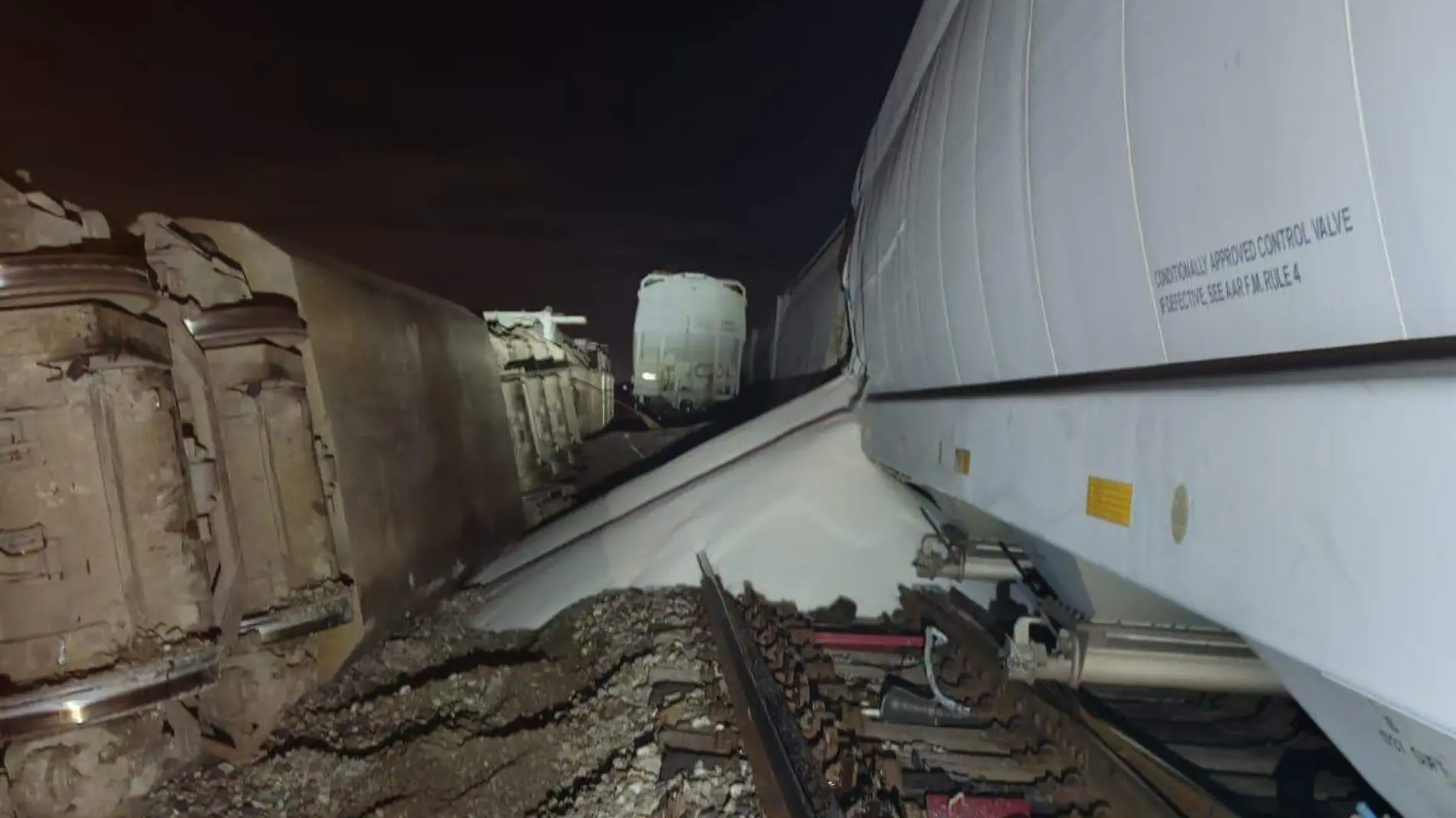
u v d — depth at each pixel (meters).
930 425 5.79
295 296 6.35
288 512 5.77
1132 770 4.28
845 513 8.57
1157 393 2.86
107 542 4.21
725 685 5.97
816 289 13.93
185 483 4.55
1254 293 2.43
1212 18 2.52
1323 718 2.80
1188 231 2.71
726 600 7.40
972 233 4.67
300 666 5.84
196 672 4.49
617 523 8.84
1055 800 4.65
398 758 5.22
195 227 6.29
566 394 18.86
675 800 4.44
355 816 4.66
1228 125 2.46
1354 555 1.97
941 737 5.54
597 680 6.39
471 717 5.91
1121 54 3.04
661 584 8.45
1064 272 3.59
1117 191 3.10
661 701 5.72
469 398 10.55
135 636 4.26
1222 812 3.91
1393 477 1.86
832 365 11.40
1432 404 1.76
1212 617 2.52
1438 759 2.30
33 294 4.10
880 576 8.48
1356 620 1.96
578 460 19.09
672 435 23.14
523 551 9.41
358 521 6.70
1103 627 4.36
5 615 4.11
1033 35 3.88
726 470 8.90
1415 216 1.88
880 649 7.19
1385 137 1.93
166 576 4.39
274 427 5.72
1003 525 5.62
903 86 7.46
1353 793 4.63
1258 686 4.24
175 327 4.98
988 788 4.88
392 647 7.09
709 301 27.61
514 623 8.16
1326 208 2.12
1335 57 2.05
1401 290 1.94
